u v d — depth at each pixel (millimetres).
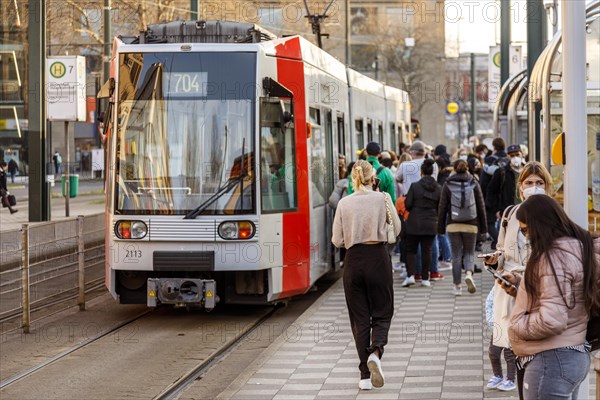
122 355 15805
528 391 7707
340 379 13086
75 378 14133
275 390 12523
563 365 7586
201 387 13633
